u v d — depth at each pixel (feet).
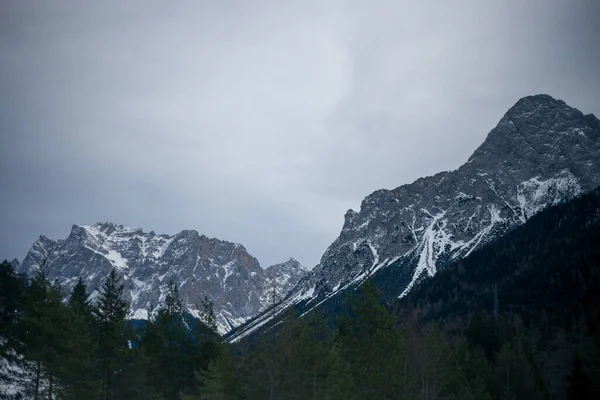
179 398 267.80
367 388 251.60
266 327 261.24
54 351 243.81
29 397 238.48
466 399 316.19
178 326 282.15
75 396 237.25
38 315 248.73
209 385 243.40
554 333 451.94
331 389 243.19
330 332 270.05
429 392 295.07
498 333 426.51
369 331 257.96
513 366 353.31
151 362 263.49
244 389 253.44
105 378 258.78
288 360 249.55
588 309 523.70
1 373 244.63
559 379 377.91
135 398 254.88
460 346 379.96
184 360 274.16
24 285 281.13
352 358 259.19
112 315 269.23
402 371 263.70
